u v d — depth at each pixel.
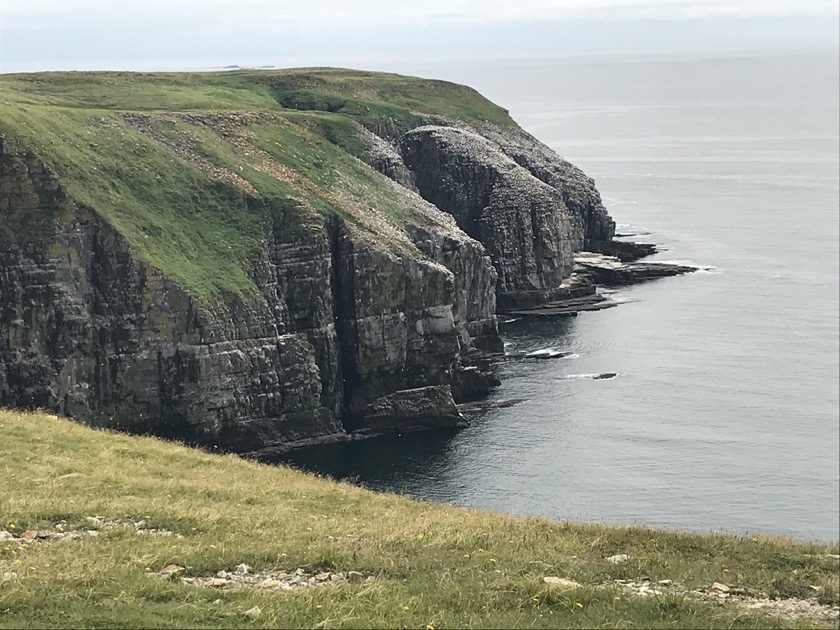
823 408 111.94
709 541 41.59
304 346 109.44
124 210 106.12
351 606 30.75
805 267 187.12
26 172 101.06
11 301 98.62
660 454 99.31
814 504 85.56
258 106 165.75
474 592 32.56
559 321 152.88
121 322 101.19
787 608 33.81
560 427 108.19
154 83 166.12
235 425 104.12
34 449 53.38
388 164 156.75
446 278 117.25
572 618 30.92
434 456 101.94
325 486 54.16
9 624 28.92
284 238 114.00
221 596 31.88
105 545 37.62
